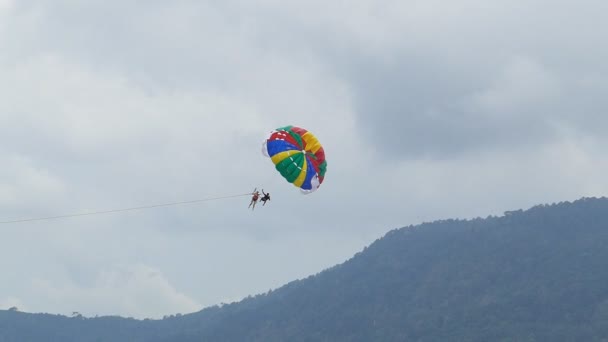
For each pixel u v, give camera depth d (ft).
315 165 393.29
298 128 398.42
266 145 393.09
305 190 392.68
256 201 388.78
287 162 387.14
